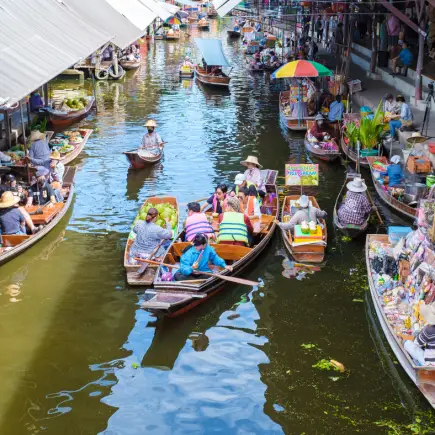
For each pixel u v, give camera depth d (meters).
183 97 29.14
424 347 8.29
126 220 14.51
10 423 7.99
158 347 9.70
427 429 7.92
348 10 29.83
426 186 14.48
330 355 9.47
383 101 21.33
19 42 14.45
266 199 14.67
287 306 10.85
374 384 8.80
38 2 18.61
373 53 27.98
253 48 43.59
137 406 8.37
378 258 11.05
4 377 8.88
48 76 13.33
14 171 14.87
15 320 10.34
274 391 8.66
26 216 12.86
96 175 17.72
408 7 27.78
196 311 10.66
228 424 8.03
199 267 10.88
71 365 9.20
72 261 12.38
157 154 18.86
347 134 18.81
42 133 19.05
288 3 38.72
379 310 9.79
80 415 8.16
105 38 19.20
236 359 9.41
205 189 16.66
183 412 8.26
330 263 12.33
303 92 23.91
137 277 11.43
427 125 18.36
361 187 13.38
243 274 11.84
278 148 20.59
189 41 52.59
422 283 9.28
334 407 8.34
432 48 26.48
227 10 31.30
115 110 26.20
